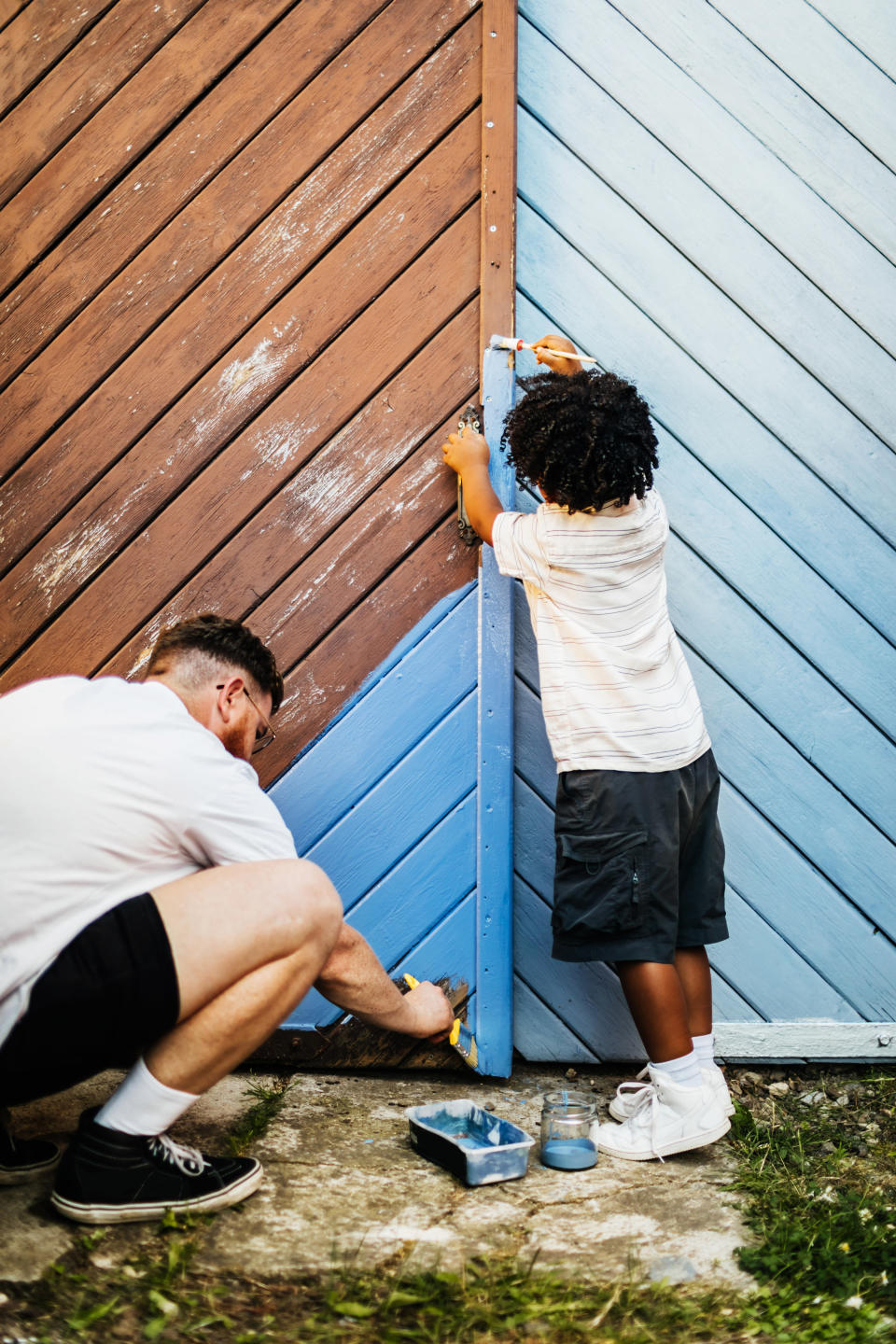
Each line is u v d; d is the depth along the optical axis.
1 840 1.42
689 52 2.25
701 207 2.26
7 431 2.18
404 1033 1.91
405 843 2.21
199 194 2.19
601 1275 1.47
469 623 2.21
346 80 2.19
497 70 2.18
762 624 2.27
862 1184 1.81
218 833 1.54
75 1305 1.33
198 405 2.20
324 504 2.21
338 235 2.21
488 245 2.19
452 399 2.22
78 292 2.18
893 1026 2.26
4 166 2.17
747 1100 2.16
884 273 2.26
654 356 2.26
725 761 2.28
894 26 2.26
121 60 2.17
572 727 1.89
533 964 2.25
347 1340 1.29
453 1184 1.72
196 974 1.44
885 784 2.27
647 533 1.92
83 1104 1.97
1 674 2.19
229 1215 1.58
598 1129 1.90
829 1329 1.36
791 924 2.27
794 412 2.26
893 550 2.27
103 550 2.20
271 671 1.79
